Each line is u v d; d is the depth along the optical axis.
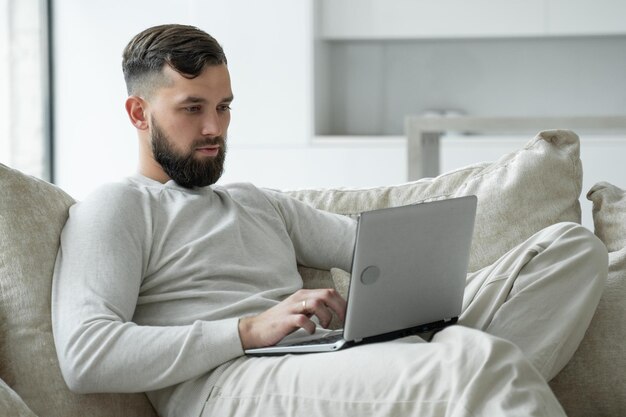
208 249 1.81
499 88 5.96
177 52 1.84
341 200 2.16
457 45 5.99
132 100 1.92
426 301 1.62
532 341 1.58
